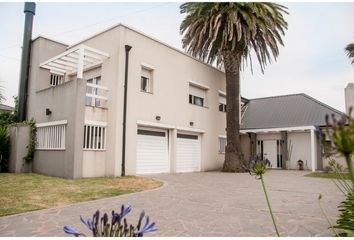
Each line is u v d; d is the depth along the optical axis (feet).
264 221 18.62
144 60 49.55
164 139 53.98
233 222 18.45
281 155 72.54
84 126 42.01
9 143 48.70
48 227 17.20
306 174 52.85
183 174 51.85
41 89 53.62
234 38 54.49
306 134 69.21
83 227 17.22
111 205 23.52
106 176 43.16
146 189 32.24
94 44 49.80
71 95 41.37
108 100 45.37
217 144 68.08
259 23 53.88
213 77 68.59
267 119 77.61
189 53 60.70
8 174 43.47
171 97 55.01
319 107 73.26
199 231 16.48
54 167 42.60
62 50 57.47
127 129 45.44
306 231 16.12
